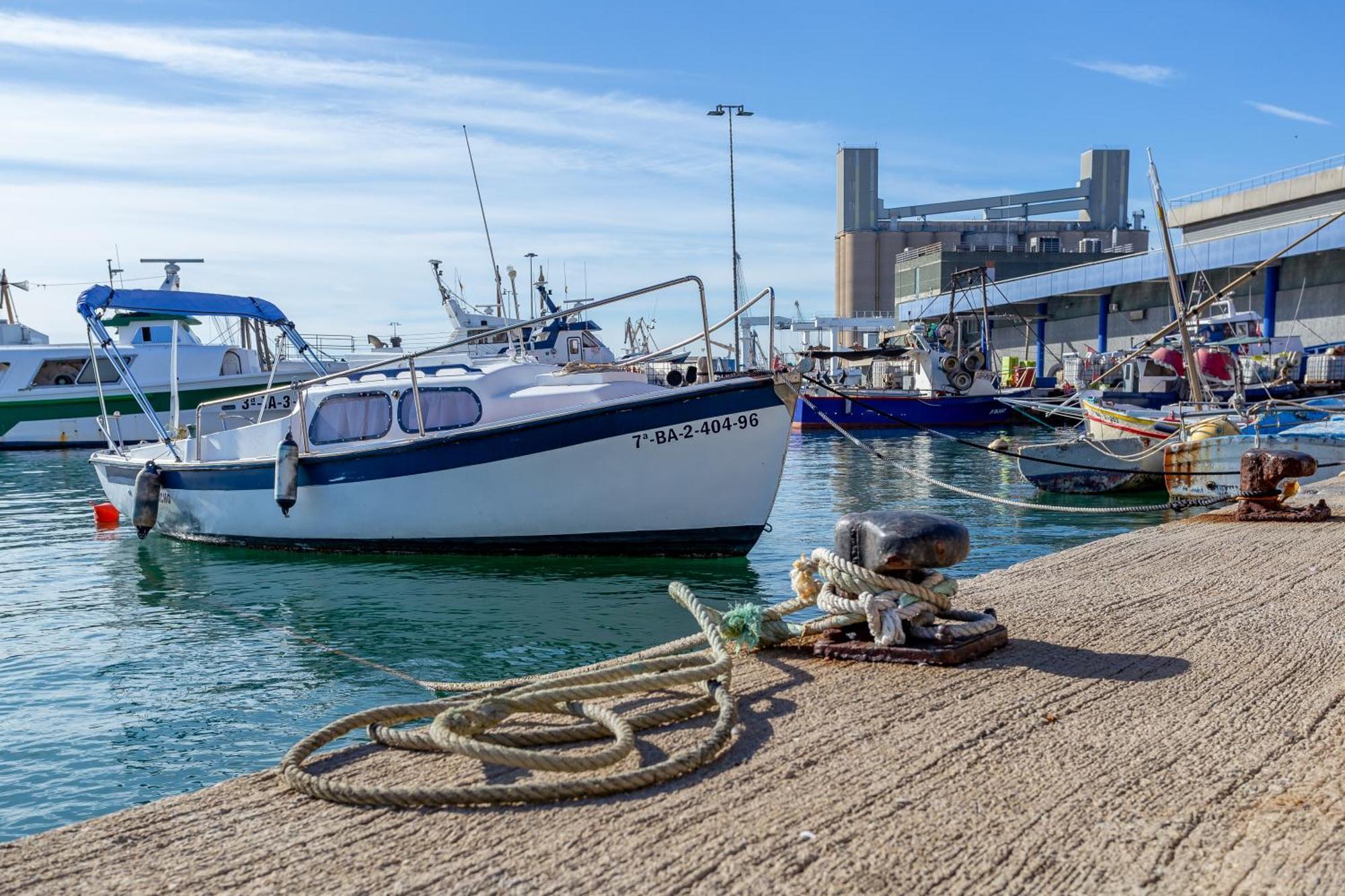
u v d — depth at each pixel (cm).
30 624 929
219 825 270
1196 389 1856
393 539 1181
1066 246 9431
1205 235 4903
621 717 336
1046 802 274
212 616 941
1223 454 1433
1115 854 244
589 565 1105
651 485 1087
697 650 498
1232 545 700
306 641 841
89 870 246
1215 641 439
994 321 5828
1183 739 320
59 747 601
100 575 1172
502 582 1040
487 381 1198
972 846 249
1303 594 534
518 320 2917
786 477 2220
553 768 294
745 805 275
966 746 317
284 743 603
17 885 239
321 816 275
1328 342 3825
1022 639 449
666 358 1483
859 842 252
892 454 2859
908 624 418
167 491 1380
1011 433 3631
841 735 328
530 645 811
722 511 1094
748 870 239
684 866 241
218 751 590
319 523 1219
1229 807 269
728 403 1066
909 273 7606
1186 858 241
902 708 354
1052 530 1438
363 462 1173
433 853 251
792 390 1071
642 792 285
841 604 426
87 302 1345
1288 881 230
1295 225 3572
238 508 1286
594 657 773
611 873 238
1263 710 347
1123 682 382
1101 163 9431
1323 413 1858
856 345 6525
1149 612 498
